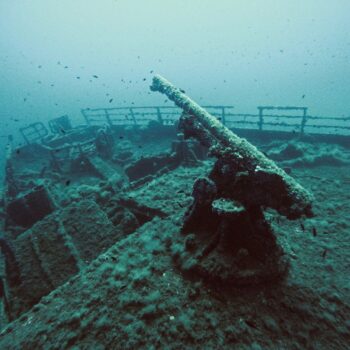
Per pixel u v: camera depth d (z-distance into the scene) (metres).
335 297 2.47
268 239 2.68
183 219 3.32
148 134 10.31
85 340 2.14
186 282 2.59
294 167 5.97
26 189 7.73
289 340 2.11
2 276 3.32
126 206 4.52
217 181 2.79
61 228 3.80
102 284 2.65
